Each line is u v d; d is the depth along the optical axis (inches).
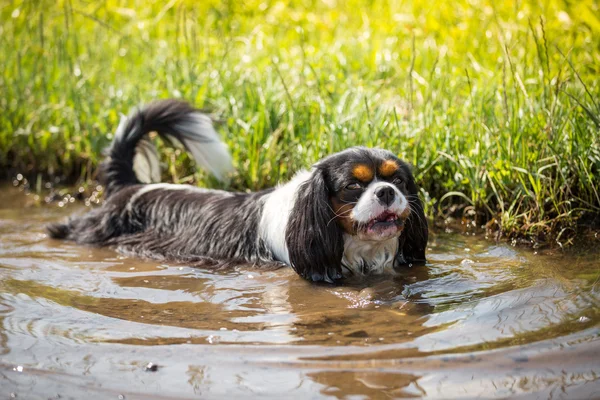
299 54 406.0
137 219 286.7
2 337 187.3
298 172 264.7
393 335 184.9
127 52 419.8
